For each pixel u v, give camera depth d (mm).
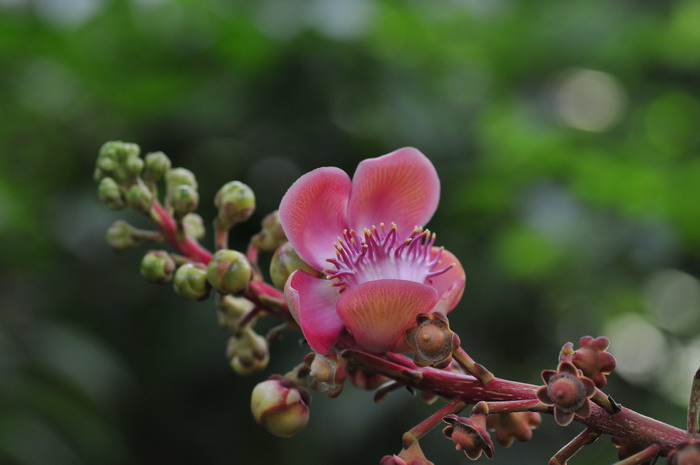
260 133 8531
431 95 8641
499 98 9367
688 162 8898
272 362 8078
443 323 2994
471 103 9180
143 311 8531
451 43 8953
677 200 7488
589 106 10570
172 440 8633
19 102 8812
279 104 8414
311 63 8219
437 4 8609
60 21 7250
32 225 7730
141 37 7926
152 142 8789
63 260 8680
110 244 3912
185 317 8328
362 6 7816
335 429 7539
